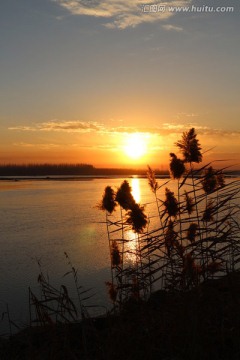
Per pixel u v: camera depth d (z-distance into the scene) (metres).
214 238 5.18
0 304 9.18
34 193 52.59
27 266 12.88
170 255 5.55
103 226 20.95
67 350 4.38
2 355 4.78
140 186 73.56
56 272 11.99
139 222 5.96
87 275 11.51
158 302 4.94
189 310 4.21
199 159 5.70
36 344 4.83
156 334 4.22
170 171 5.79
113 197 6.62
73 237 17.94
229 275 4.73
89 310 8.02
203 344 3.96
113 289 5.97
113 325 4.76
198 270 4.85
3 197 45.31
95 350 4.46
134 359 4.01
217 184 5.82
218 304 4.49
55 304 8.36
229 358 3.84
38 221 23.84
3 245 16.53
